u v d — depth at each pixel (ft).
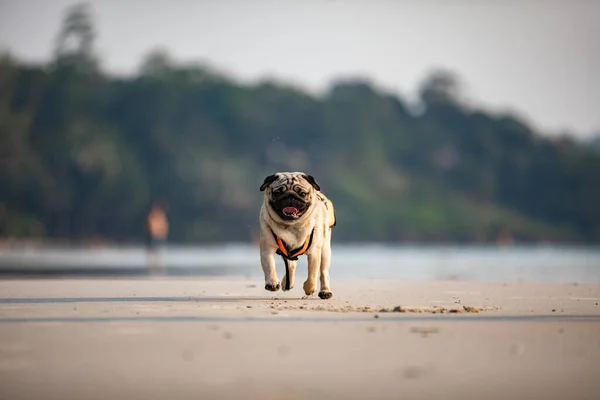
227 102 485.15
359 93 545.03
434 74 586.04
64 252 204.64
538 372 21.45
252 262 123.24
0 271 85.56
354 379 20.51
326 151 492.54
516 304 40.83
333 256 178.70
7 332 27.78
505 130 571.28
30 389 19.34
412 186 509.76
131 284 57.21
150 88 468.75
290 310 35.47
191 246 352.08
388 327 29.43
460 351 24.41
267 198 39.14
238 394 18.84
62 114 440.86
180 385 19.76
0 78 433.89
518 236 512.63
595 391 19.49
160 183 418.51
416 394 19.02
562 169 556.92
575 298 45.39
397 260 145.69
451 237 481.05
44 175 401.90
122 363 22.40
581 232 544.62
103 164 404.77
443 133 560.20
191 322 30.55
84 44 462.60
